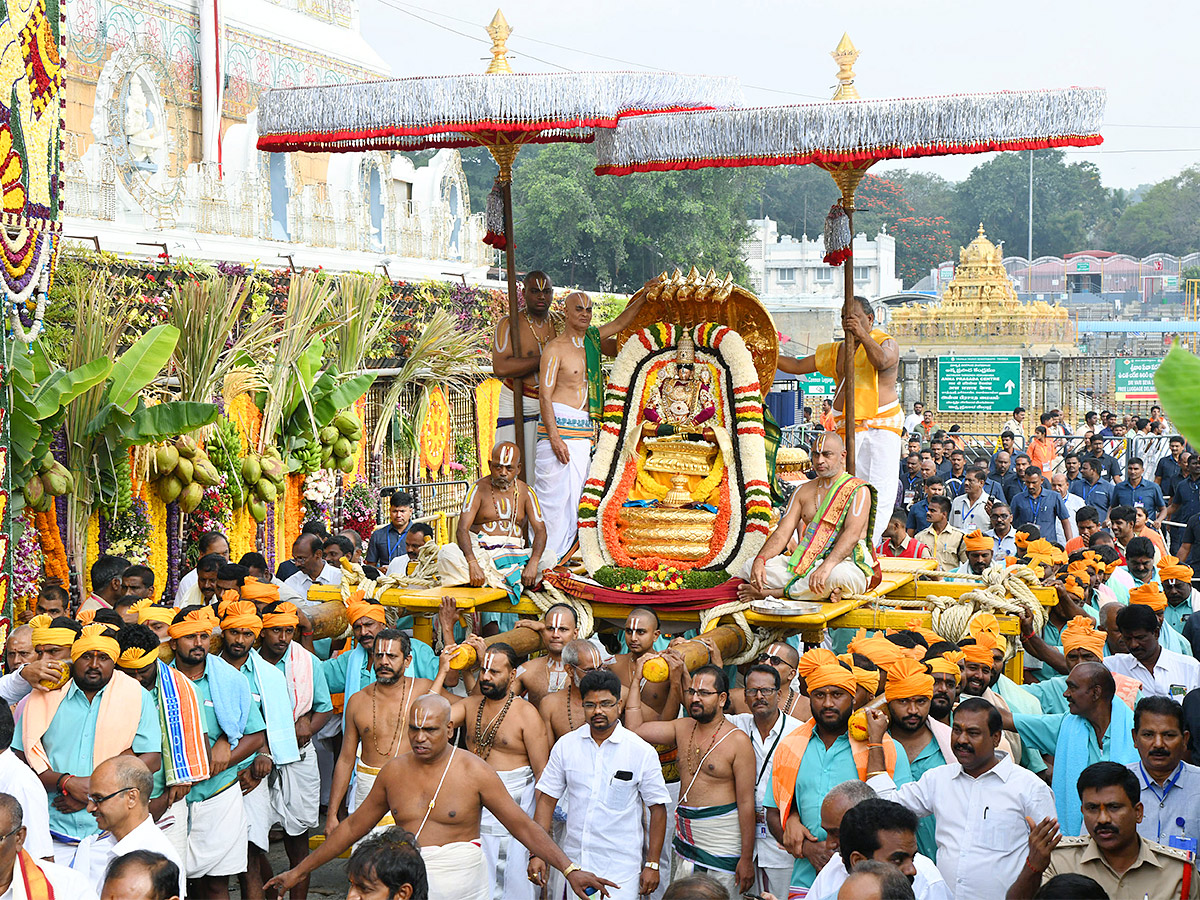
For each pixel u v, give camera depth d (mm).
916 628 7766
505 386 9180
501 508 8391
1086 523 10680
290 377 13203
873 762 5664
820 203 73188
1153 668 6965
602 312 23594
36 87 8703
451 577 8359
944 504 11133
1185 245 83688
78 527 10383
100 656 6020
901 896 3918
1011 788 5254
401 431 16109
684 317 8852
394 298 15602
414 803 5574
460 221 23266
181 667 6684
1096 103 7316
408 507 11625
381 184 22219
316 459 13477
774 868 6090
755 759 6215
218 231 16562
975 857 5234
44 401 9578
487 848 6676
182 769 6238
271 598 7184
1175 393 2994
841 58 8062
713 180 37656
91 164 15352
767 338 8805
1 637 8398
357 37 24812
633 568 8250
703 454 8656
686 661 6891
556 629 7344
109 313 11125
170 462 11117
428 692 6902
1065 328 33156
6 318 8633
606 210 37375
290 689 7250
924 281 69875
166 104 18641
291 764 7352
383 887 4203
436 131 7977
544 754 6746
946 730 5953
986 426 30109
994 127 7465
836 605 7844
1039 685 7137
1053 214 82875
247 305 13008
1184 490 15039
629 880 6164
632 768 6160
